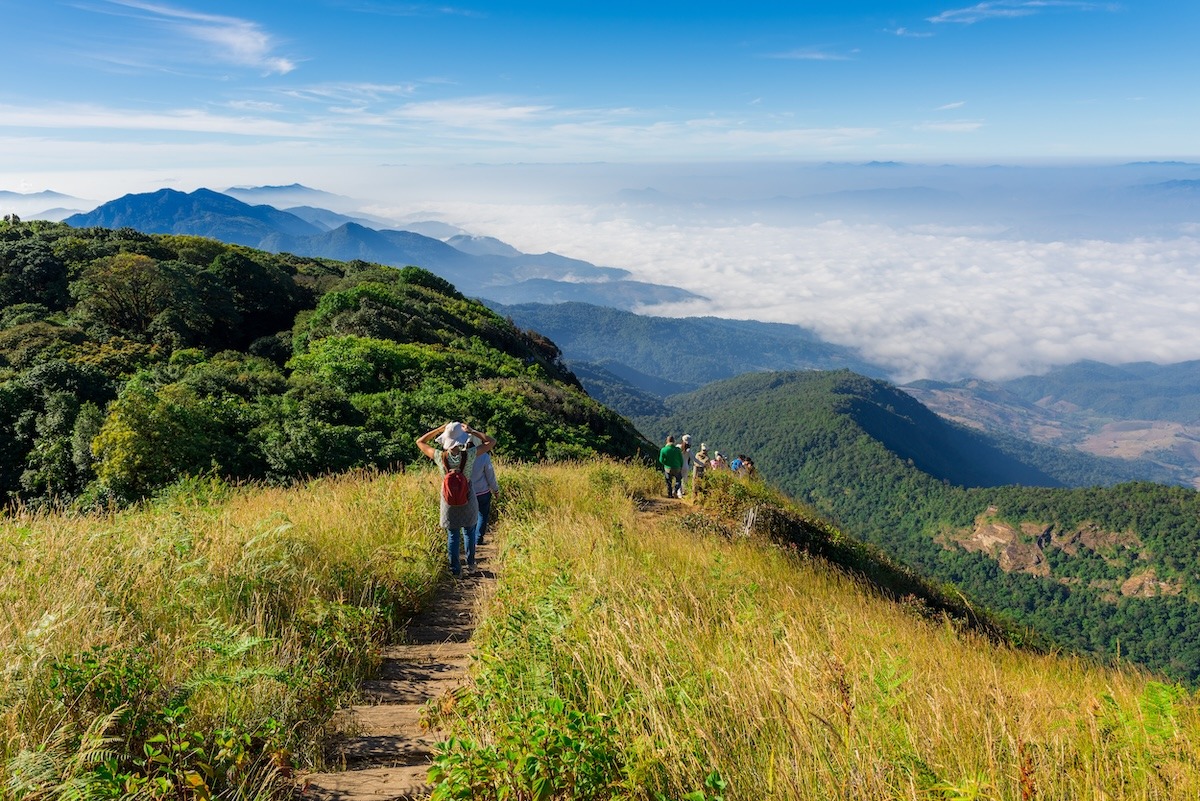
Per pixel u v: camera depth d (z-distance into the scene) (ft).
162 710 9.48
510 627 13.03
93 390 63.46
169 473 46.50
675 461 45.68
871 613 22.15
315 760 9.98
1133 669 17.15
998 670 15.49
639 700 9.82
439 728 11.13
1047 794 8.18
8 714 8.98
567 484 39.29
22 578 14.08
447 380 95.45
